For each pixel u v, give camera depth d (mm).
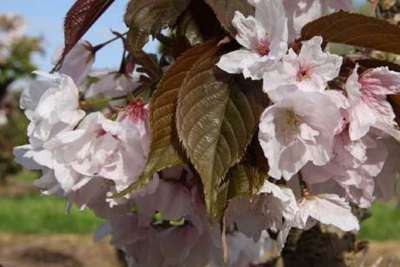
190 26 401
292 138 361
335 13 364
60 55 471
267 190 375
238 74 371
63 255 2973
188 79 363
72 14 427
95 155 385
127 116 390
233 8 379
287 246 595
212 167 353
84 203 405
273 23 364
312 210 400
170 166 360
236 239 595
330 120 355
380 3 589
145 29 398
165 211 399
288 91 349
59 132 397
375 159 394
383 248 2910
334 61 357
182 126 356
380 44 379
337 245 590
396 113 394
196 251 456
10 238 3947
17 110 5844
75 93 405
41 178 415
